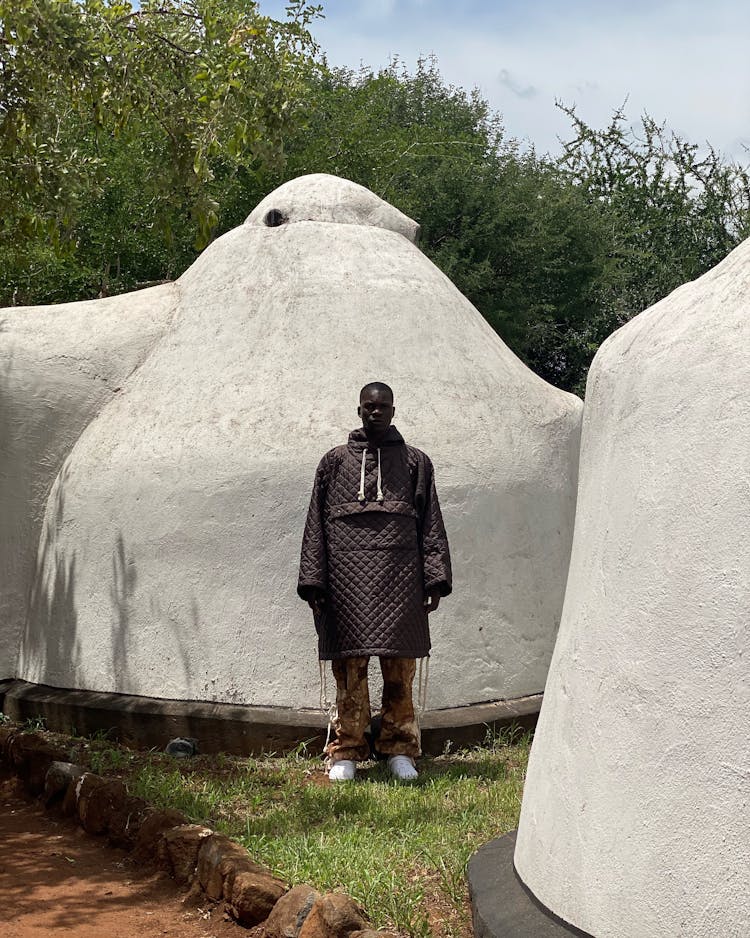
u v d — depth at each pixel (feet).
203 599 19.76
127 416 21.53
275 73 22.99
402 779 17.35
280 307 21.36
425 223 57.16
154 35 23.15
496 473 20.83
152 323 22.89
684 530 9.75
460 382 21.34
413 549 17.72
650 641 9.85
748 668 9.15
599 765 10.21
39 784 17.58
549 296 60.08
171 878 14.23
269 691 19.29
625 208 66.64
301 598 18.52
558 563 21.70
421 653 17.66
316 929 11.72
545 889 10.71
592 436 11.79
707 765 9.29
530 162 66.95
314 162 52.29
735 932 8.98
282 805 16.29
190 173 23.41
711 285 10.66
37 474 22.20
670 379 10.28
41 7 21.27
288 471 19.74
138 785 16.69
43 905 13.52
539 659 21.02
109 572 20.65
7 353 22.25
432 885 12.98
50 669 21.15
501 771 17.83
